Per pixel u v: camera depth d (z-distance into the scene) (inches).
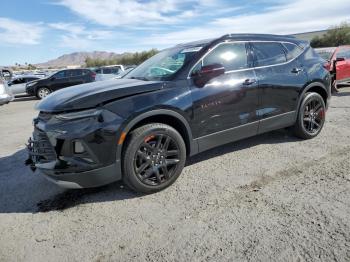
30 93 678.5
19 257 109.2
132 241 113.0
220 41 168.9
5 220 134.9
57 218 133.6
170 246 108.3
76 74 690.8
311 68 206.1
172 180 152.0
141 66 194.7
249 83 172.7
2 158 223.8
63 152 132.4
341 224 112.2
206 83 158.1
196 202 136.9
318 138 211.9
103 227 123.7
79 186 133.5
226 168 171.5
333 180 147.2
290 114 197.2
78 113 130.5
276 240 106.4
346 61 424.8
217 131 164.6
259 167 169.5
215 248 105.2
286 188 143.0
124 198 146.3
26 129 325.7
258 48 183.8
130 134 138.5
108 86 149.5
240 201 134.7
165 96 145.4
